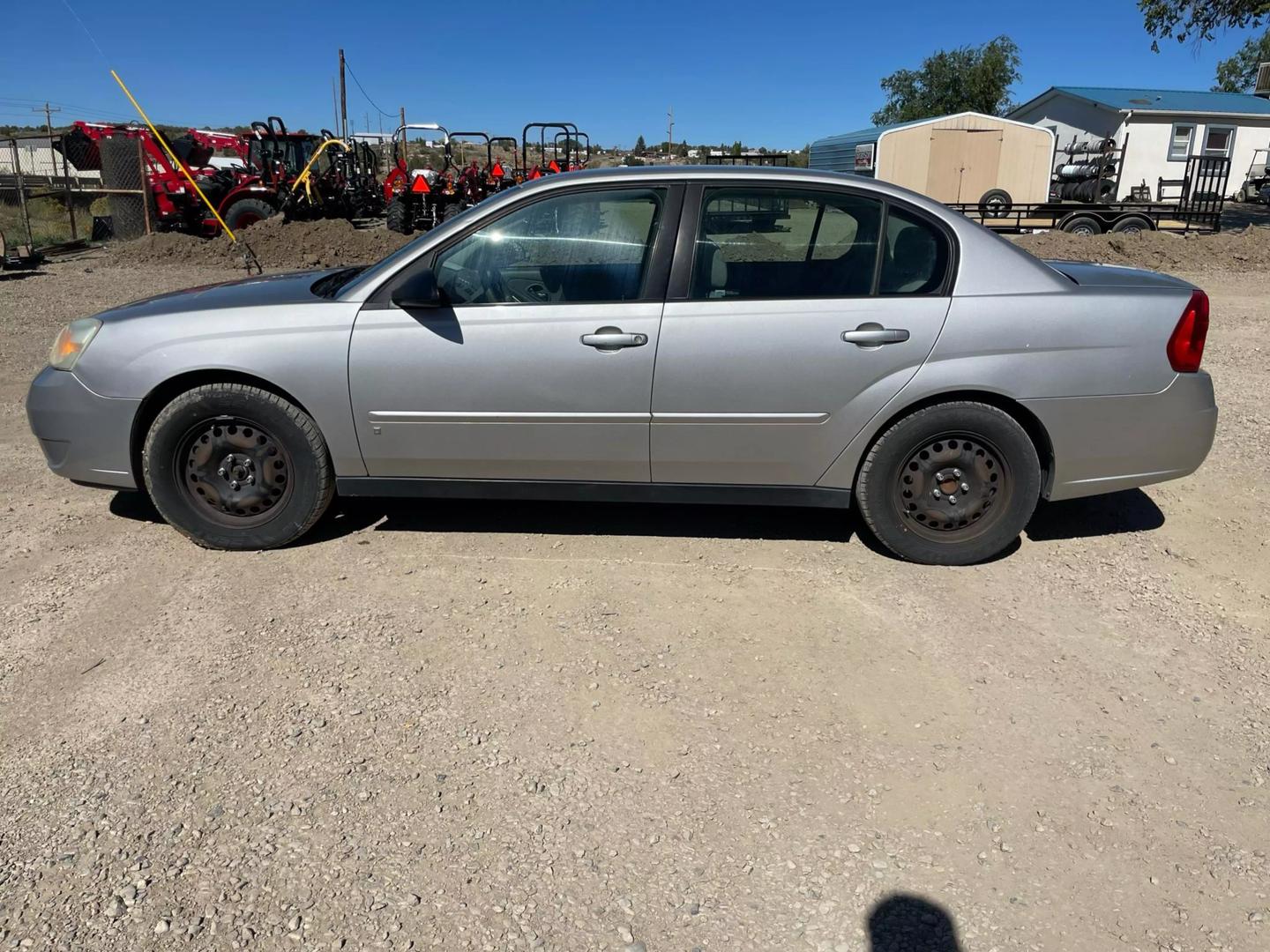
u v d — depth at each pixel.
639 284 3.96
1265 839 2.56
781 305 3.91
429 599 3.88
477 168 22.94
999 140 30.03
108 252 18.36
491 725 3.04
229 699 3.17
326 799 2.70
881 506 4.09
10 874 2.41
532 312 3.97
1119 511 4.89
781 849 2.53
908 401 3.92
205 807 2.66
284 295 4.29
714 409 3.96
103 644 3.51
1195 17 25.84
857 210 3.97
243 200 20.52
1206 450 4.12
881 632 3.63
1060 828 2.60
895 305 3.90
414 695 3.20
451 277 4.05
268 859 2.47
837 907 2.33
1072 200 23.88
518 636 3.59
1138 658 3.46
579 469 4.12
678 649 3.51
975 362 3.88
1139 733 3.02
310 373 4.02
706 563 4.23
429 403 4.03
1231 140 34.84
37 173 29.34
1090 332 3.89
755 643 3.55
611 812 2.66
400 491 4.24
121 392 4.10
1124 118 33.97
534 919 2.29
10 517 4.72
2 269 16.28
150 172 20.17
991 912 2.32
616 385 3.95
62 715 3.08
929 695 3.22
